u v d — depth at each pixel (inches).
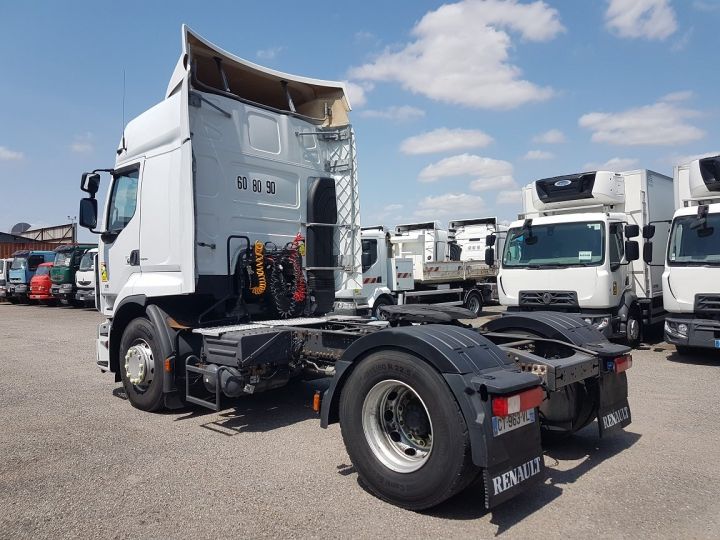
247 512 144.6
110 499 153.3
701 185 384.2
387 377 149.4
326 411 165.6
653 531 133.7
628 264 407.5
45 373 344.8
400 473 146.0
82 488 161.0
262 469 175.9
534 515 143.0
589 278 377.7
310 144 291.4
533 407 138.4
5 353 434.6
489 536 131.5
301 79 286.4
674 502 150.2
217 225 243.0
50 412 247.0
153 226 248.5
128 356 247.1
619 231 398.3
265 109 268.8
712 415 235.5
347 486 162.2
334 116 299.0
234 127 252.2
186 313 245.6
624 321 389.1
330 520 139.9
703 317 355.9
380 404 156.3
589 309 383.6
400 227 842.8
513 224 425.4
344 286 294.7
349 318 257.6
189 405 254.4
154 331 235.8
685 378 312.8
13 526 137.7
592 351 181.0
